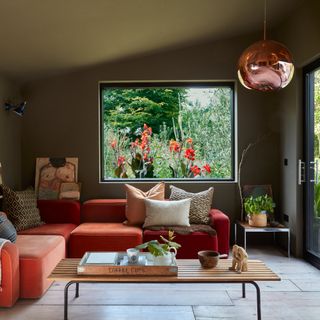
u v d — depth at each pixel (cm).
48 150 473
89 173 474
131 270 234
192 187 471
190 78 471
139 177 491
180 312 262
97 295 295
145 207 412
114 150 492
